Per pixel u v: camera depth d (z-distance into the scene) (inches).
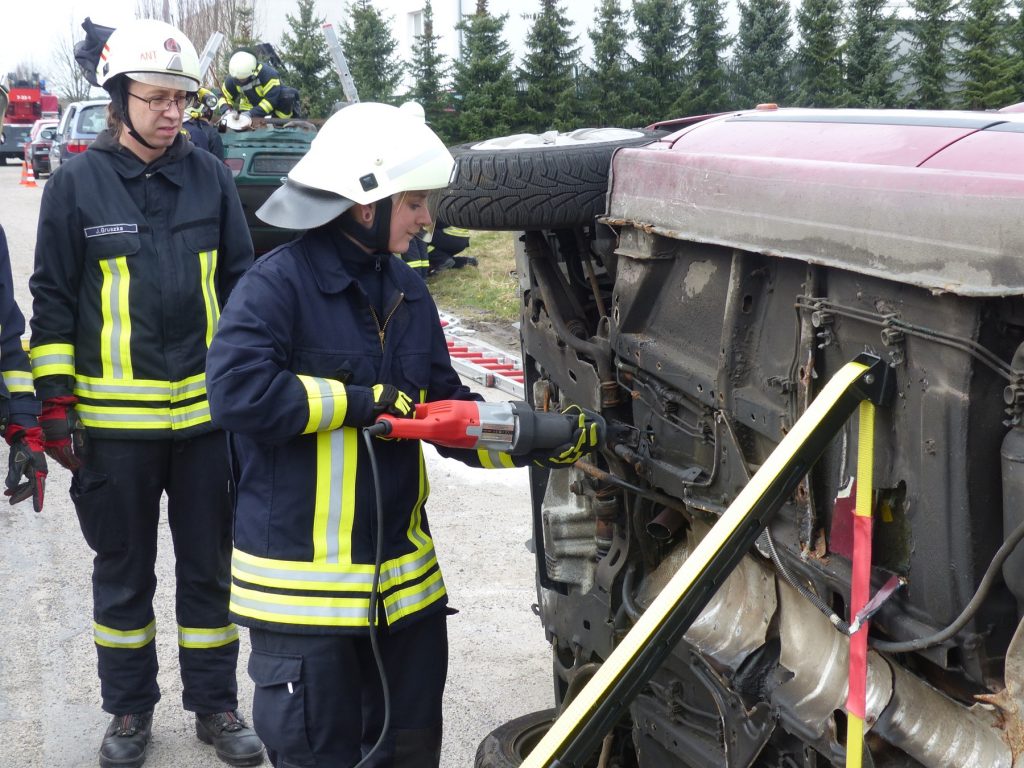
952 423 70.3
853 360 75.3
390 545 96.1
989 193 66.3
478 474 236.4
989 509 70.7
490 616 171.8
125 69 121.3
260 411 87.0
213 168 132.4
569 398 114.8
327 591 92.3
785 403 84.7
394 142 91.2
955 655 73.0
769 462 74.1
